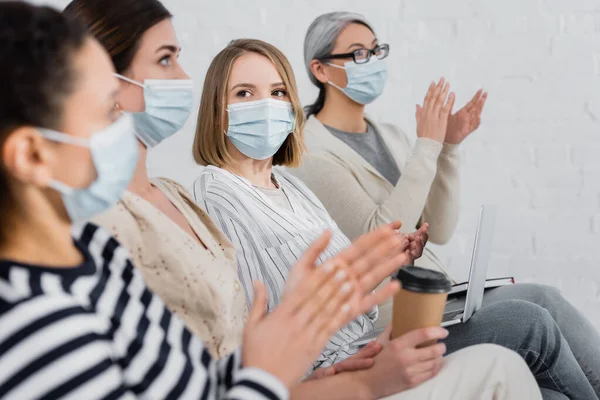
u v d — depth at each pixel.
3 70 0.62
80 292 0.68
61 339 0.62
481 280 1.26
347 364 1.00
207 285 1.01
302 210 1.60
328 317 0.76
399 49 2.30
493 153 2.33
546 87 2.31
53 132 0.65
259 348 0.74
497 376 0.94
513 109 2.32
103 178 0.69
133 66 1.09
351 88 2.00
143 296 0.80
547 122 2.32
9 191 0.65
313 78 2.07
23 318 0.61
